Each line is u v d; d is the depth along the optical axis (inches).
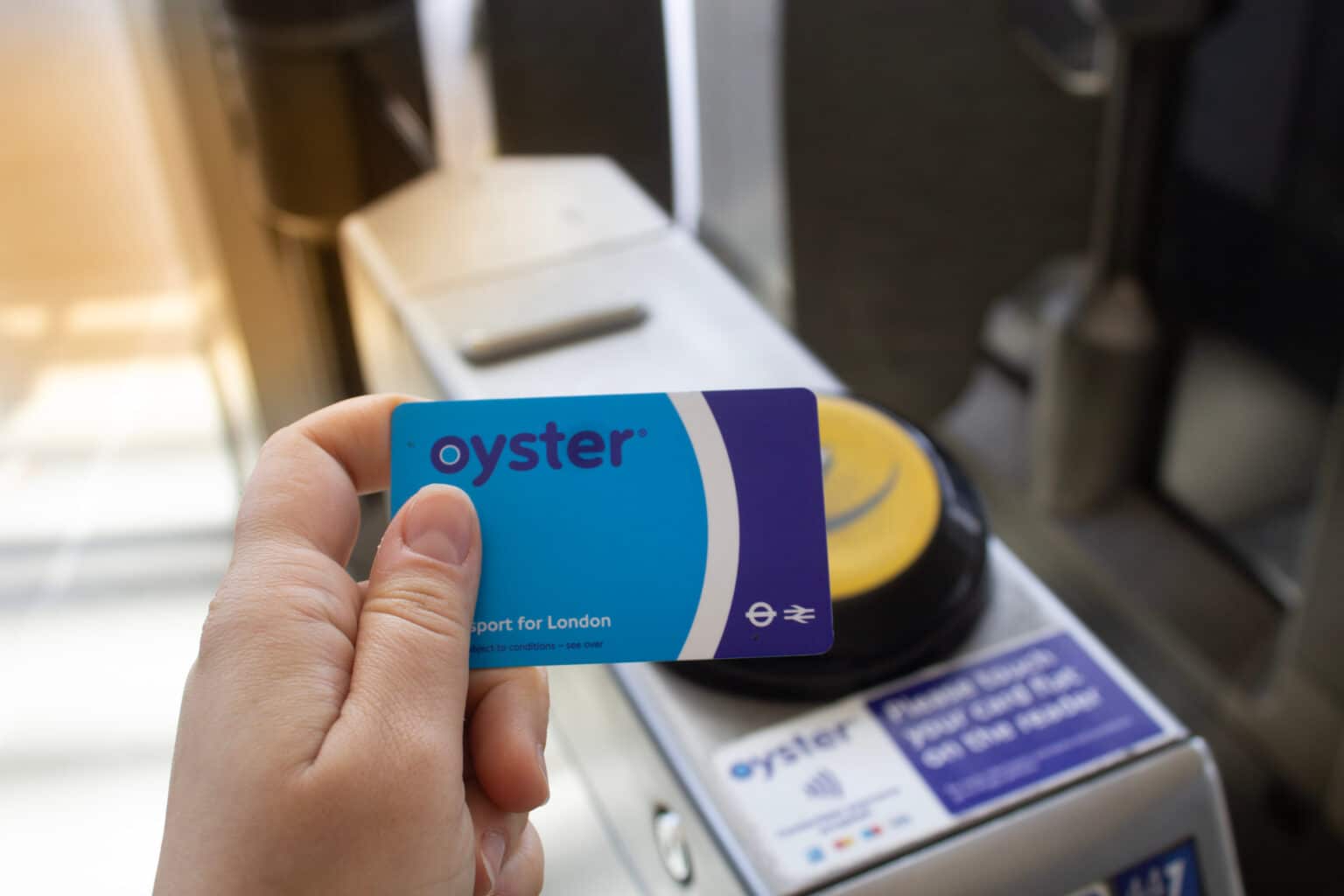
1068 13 46.7
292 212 44.3
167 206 60.7
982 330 59.9
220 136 49.3
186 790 17.1
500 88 46.3
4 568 52.9
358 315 37.4
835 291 57.7
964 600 24.4
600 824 28.6
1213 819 23.1
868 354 59.7
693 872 23.5
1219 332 52.9
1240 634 50.8
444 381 29.7
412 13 42.7
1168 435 54.3
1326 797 45.3
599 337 30.8
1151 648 52.9
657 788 23.9
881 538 24.4
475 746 20.3
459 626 18.5
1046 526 56.5
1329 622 43.1
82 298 62.2
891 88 52.4
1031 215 56.7
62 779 44.7
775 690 23.4
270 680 17.4
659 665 24.1
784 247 56.9
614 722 25.3
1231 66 48.8
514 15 44.6
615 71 46.7
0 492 55.6
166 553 54.1
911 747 22.8
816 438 19.6
